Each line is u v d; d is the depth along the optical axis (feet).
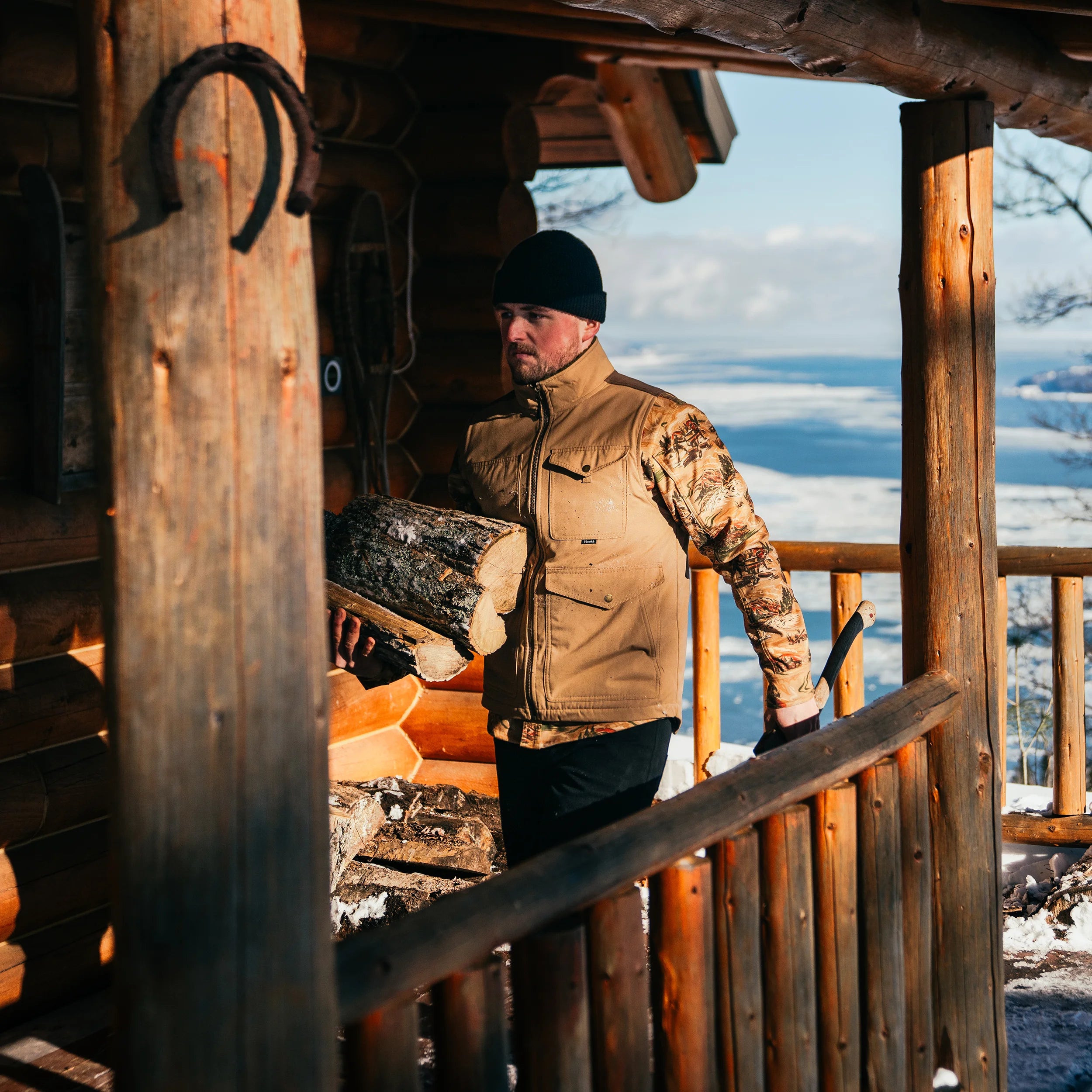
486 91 13.87
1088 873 12.02
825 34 7.18
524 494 8.33
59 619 9.88
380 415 13.55
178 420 3.97
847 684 13.14
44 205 9.20
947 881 8.64
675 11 6.62
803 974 7.00
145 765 3.97
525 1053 5.43
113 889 4.11
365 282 13.28
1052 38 9.19
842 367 239.91
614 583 8.06
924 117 8.45
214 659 4.00
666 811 6.10
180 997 3.97
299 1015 4.14
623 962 5.72
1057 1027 9.80
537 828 8.50
